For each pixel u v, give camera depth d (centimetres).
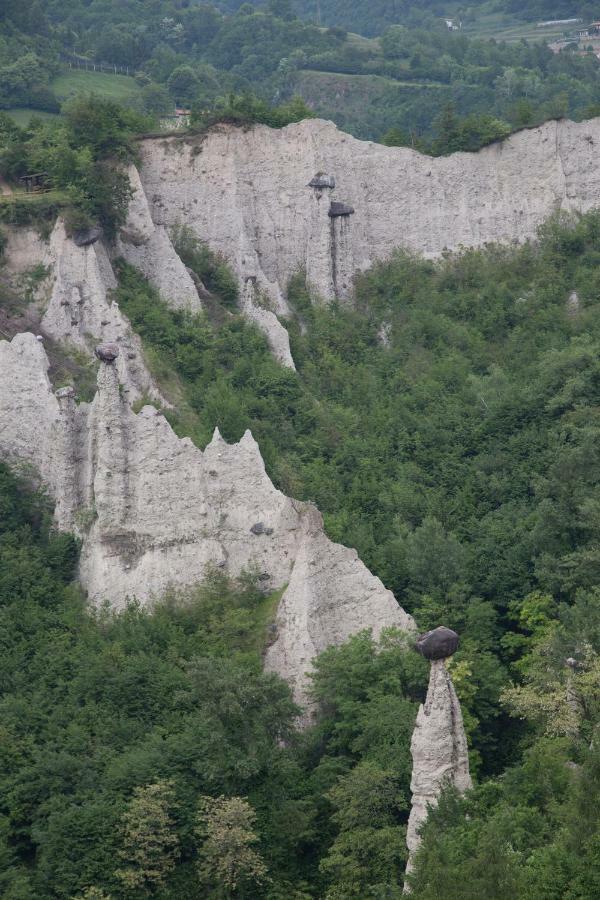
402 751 15188
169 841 14650
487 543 18862
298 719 16238
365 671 16225
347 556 17512
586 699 15125
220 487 18188
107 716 16050
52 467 19250
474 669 16425
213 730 15462
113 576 18175
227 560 17938
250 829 14662
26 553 18488
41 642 17200
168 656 16775
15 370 19762
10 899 14075
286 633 16912
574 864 12031
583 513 18350
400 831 14300
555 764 14000
